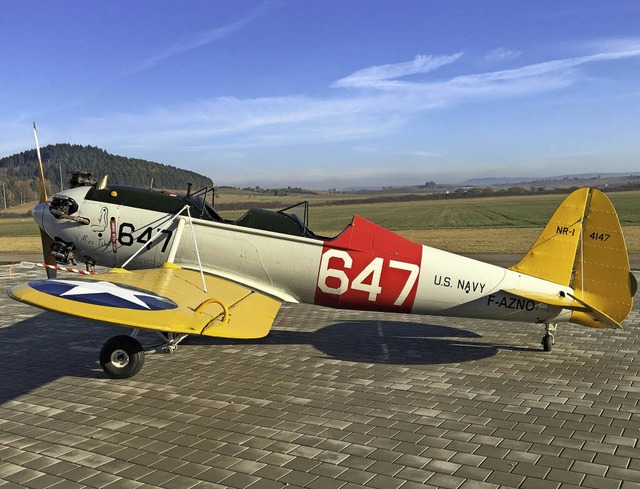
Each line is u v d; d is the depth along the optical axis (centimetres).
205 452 454
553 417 532
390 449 459
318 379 660
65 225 845
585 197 733
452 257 766
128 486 396
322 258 767
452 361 741
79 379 664
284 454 450
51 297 531
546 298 693
